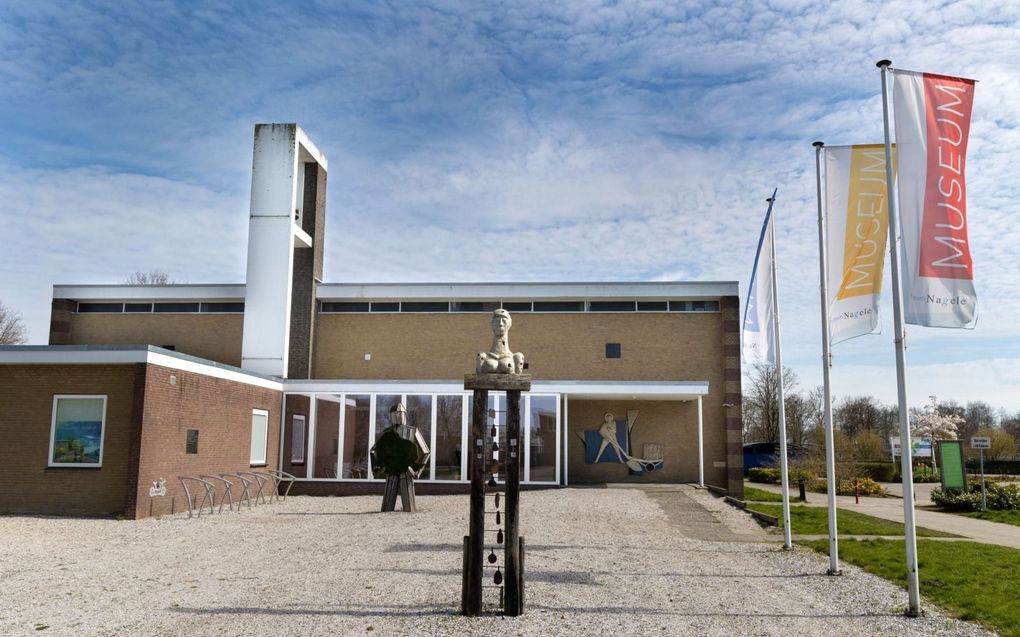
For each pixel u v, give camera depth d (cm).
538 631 848
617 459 2948
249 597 984
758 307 1538
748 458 5000
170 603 946
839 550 1451
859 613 958
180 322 3088
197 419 2044
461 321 3053
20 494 1797
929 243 1008
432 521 1795
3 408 1822
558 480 2597
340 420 2633
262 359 2744
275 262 2788
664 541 1570
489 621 885
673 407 2970
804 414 6519
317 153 3055
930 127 1027
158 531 1579
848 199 1218
